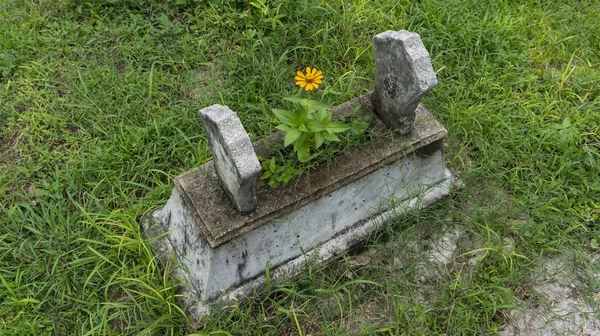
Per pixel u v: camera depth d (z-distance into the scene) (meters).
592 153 1.70
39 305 1.40
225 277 1.35
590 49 1.97
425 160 1.47
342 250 1.49
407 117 1.34
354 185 1.38
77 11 1.95
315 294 1.45
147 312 1.39
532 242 1.54
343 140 1.36
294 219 1.34
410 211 1.54
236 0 1.99
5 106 1.74
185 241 1.38
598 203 1.61
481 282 1.48
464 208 1.60
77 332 1.39
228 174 1.19
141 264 1.46
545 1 2.10
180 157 1.68
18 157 1.67
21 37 1.88
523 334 1.42
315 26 1.93
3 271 1.46
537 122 1.75
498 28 1.95
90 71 1.82
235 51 1.90
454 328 1.39
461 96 1.81
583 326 1.43
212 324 1.36
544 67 1.93
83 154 1.65
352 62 1.90
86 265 1.48
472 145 1.73
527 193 1.62
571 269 1.52
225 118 1.11
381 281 1.47
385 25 1.98
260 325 1.40
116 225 1.53
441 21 1.97
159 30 1.92
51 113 1.75
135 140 1.67
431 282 1.49
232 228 1.26
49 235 1.51
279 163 1.33
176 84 1.83
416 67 1.19
